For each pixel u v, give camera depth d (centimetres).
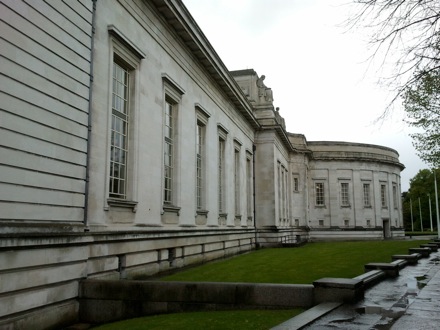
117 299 1231
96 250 1385
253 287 1133
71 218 1256
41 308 1115
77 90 1308
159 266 1869
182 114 2278
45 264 1125
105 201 1463
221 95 3114
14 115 1053
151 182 1831
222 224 3028
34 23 1131
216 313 1091
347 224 6806
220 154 3200
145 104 1808
